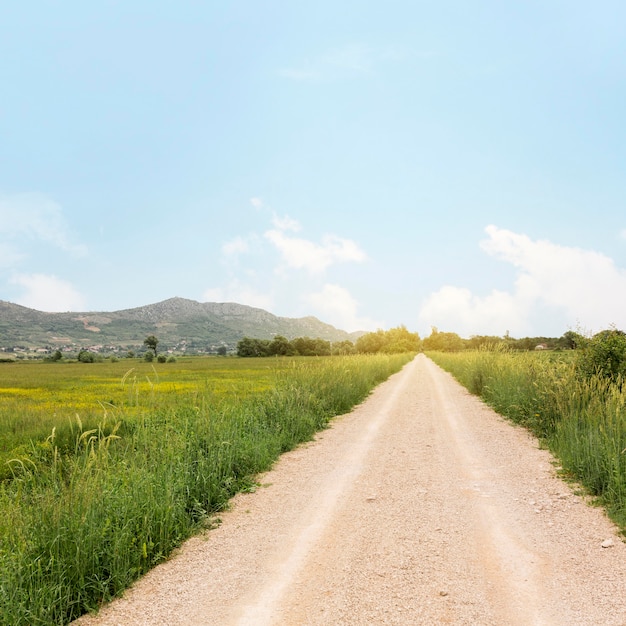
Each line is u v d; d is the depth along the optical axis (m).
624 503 6.47
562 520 6.29
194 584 4.76
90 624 4.13
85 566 4.65
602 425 8.55
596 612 4.05
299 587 4.59
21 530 4.89
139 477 6.29
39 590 4.20
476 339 49.03
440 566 4.95
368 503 7.05
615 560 5.07
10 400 22.84
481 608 4.14
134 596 4.57
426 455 10.09
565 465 8.78
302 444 11.57
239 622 4.03
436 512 6.61
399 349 88.19
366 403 19.20
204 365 70.50
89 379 40.31
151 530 5.55
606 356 12.96
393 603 4.24
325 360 20.97
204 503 7.05
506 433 12.51
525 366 16.33
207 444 8.84
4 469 9.45
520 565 4.97
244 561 5.24
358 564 5.04
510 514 6.53
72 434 11.32
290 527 6.20
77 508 5.18
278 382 15.64
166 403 12.62
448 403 18.81
